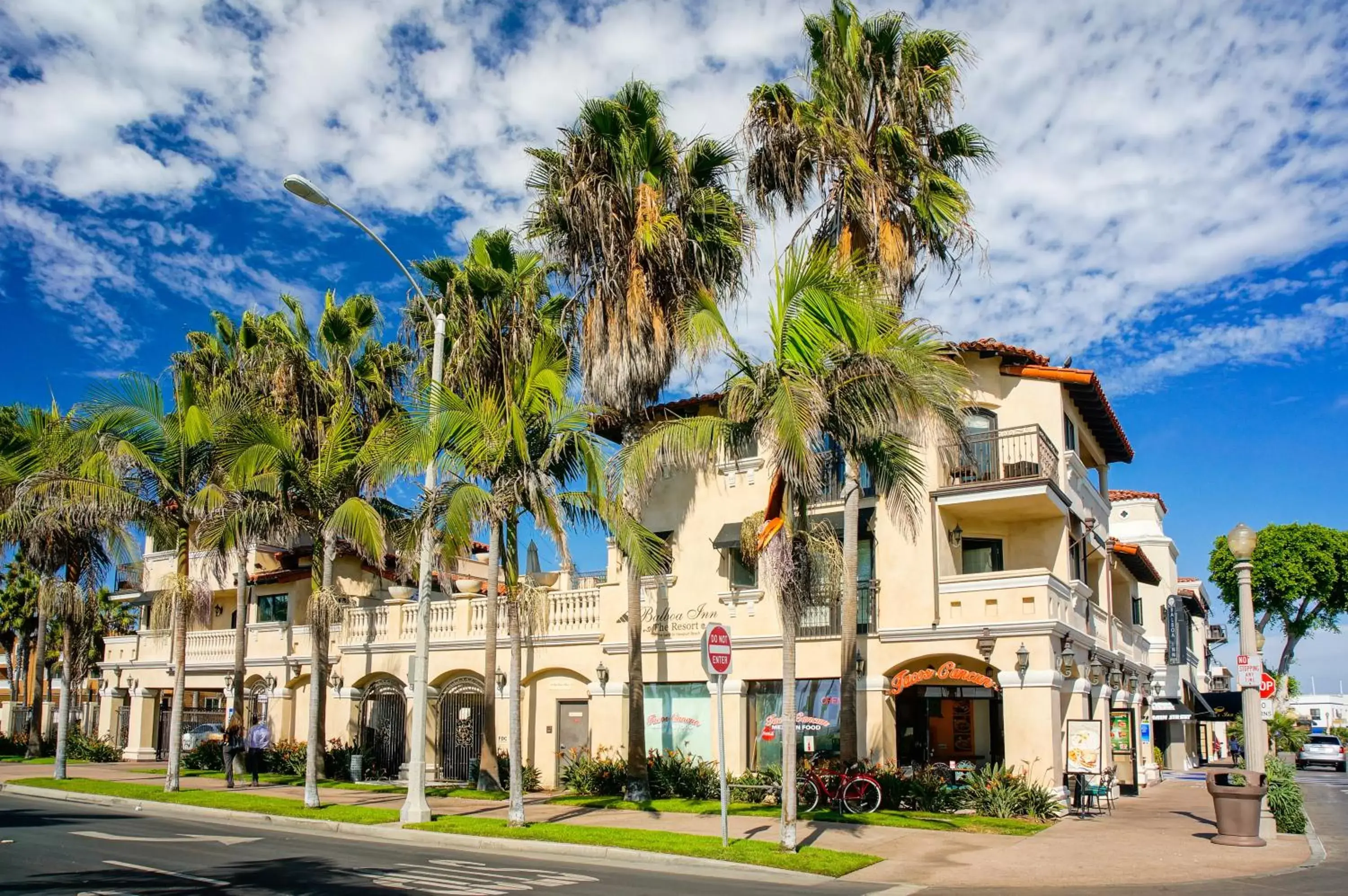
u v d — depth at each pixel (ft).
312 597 71.00
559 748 84.69
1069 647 69.10
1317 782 129.90
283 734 104.83
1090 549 83.66
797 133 68.28
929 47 68.33
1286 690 193.47
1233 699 136.46
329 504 76.89
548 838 52.37
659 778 74.13
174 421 83.82
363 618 97.81
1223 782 55.47
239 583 92.43
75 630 121.80
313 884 39.11
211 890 37.47
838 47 68.80
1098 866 46.73
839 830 56.90
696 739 77.92
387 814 63.16
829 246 64.95
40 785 84.43
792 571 47.57
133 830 57.77
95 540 91.81
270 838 55.16
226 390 88.53
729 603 78.18
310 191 57.88
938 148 69.92
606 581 88.28
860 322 46.85
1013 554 78.33
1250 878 43.83
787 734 48.24
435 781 88.99
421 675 60.95
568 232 69.15
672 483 83.15
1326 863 48.93
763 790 69.77
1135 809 74.79
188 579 82.79
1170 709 117.39
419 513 62.69
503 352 74.90
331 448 77.66
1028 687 65.67
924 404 48.47
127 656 126.52
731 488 79.92
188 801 71.51
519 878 42.01
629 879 42.34
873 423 47.98
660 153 68.08
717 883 41.47
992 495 70.69
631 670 71.41
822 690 73.72
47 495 82.07
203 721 119.85
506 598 81.76
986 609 68.64
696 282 68.08
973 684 69.77
